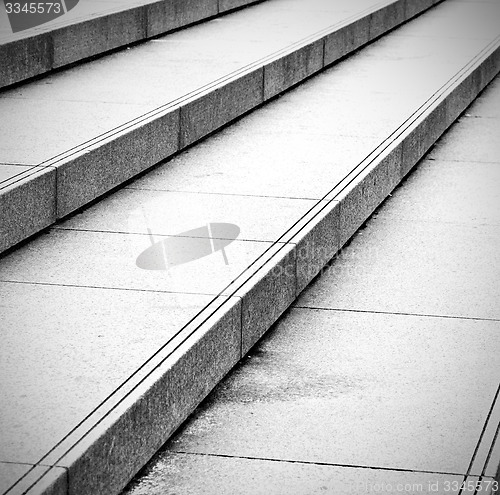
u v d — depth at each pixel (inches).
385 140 406.3
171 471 211.0
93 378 210.7
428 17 767.1
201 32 590.6
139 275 269.7
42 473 175.3
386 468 211.8
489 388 248.8
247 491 203.3
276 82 493.4
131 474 203.0
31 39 447.2
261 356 266.2
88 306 248.7
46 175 303.1
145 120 369.1
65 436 187.6
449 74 544.7
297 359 264.5
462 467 211.9
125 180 352.5
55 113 385.4
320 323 287.0
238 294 256.4
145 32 557.9
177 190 345.7
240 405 239.9
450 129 509.4
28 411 196.7
